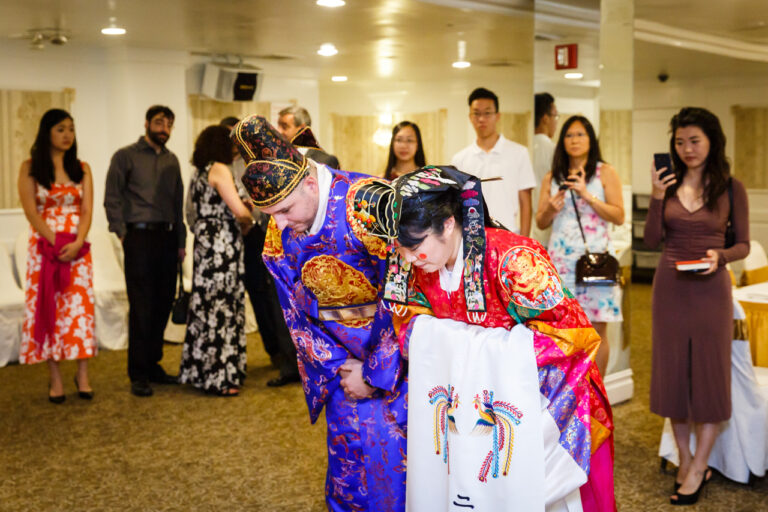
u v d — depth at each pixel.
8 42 6.49
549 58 4.36
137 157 4.66
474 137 9.10
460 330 1.85
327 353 2.15
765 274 4.50
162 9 5.09
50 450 3.72
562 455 1.79
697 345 2.94
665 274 3.05
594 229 4.07
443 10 5.11
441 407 1.89
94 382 5.03
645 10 6.23
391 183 2.00
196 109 7.45
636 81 10.26
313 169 2.04
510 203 5.16
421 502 1.93
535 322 1.80
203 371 4.62
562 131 4.11
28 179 4.37
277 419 4.16
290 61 7.95
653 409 3.09
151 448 3.72
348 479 2.22
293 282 2.18
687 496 2.97
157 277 4.78
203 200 4.50
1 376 5.23
